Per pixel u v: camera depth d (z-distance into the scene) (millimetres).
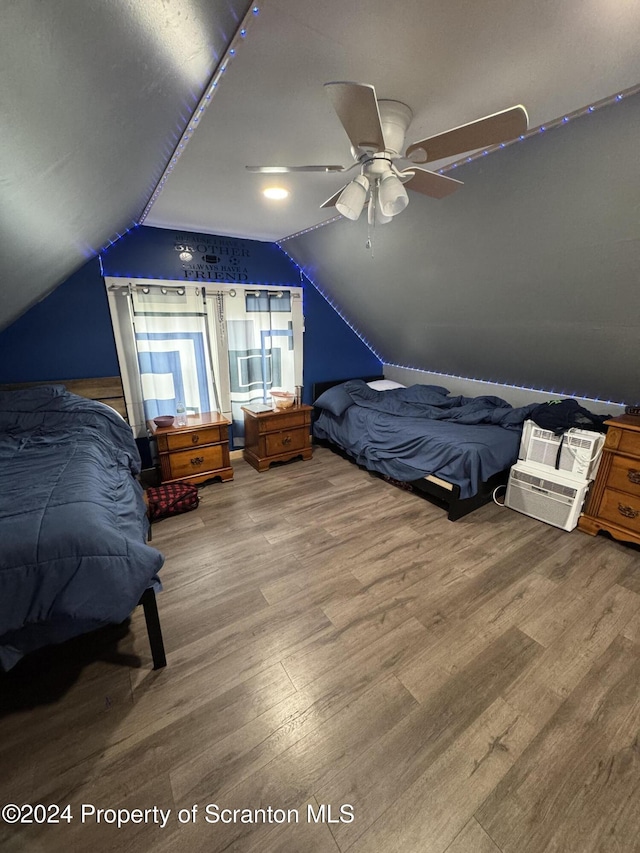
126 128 992
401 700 1395
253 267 3445
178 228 2963
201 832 1044
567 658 1559
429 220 2264
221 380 3467
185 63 920
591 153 1486
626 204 1597
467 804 1101
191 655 1578
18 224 979
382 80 1183
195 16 744
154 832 1044
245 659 1561
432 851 1008
